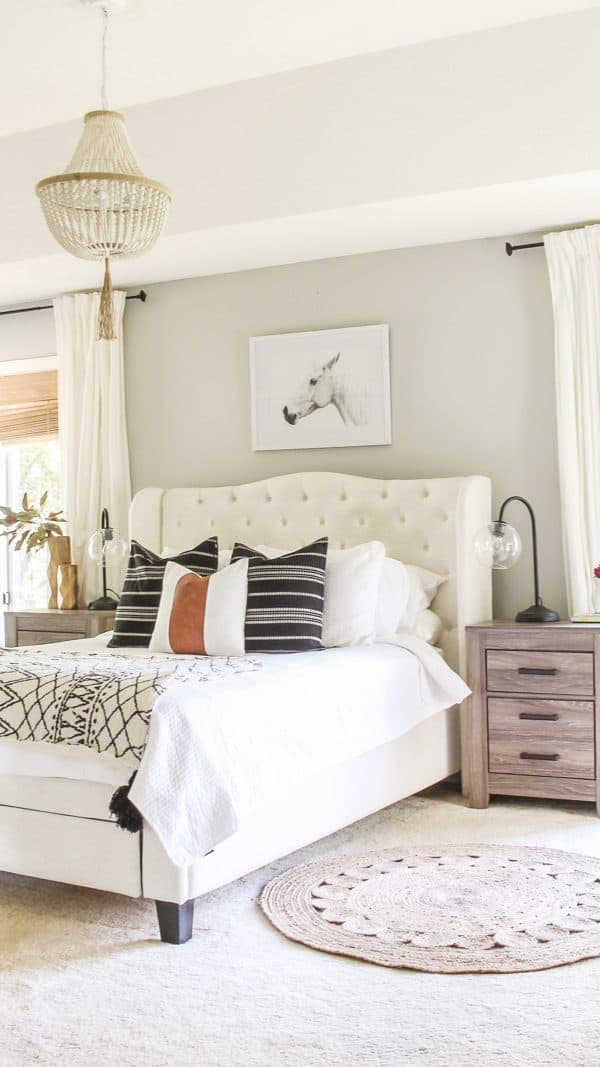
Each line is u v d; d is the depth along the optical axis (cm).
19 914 302
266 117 446
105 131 327
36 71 429
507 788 419
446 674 417
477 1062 210
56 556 556
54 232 325
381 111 427
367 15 394
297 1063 212
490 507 473
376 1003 240
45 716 299
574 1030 223
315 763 330
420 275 492
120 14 385
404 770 399
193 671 327
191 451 547
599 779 404
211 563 455
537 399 470
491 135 410
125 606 444
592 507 446
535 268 470
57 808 296
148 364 557
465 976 254
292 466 521
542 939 274
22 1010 239
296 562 413
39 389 602
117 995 247
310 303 516
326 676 353
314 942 276
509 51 405
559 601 465
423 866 339
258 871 341
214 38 407
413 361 493
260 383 523
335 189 437
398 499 475
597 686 404
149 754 276
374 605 423
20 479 625
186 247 488
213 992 248
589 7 393
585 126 397
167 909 279
